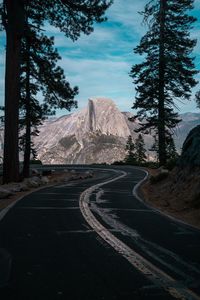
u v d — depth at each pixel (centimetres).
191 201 1556
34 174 4428
